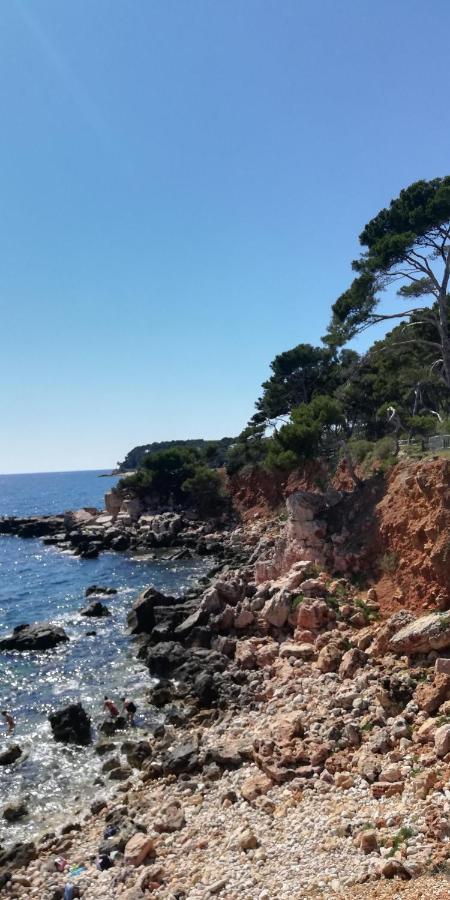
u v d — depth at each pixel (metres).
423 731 17.44
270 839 15.07
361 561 31.09
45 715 27.58
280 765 18.16
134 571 65.25
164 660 31.06
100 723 26.14
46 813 19.72
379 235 42.69
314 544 34.59
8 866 16.81
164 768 20.80
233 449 90.62
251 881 13.34
